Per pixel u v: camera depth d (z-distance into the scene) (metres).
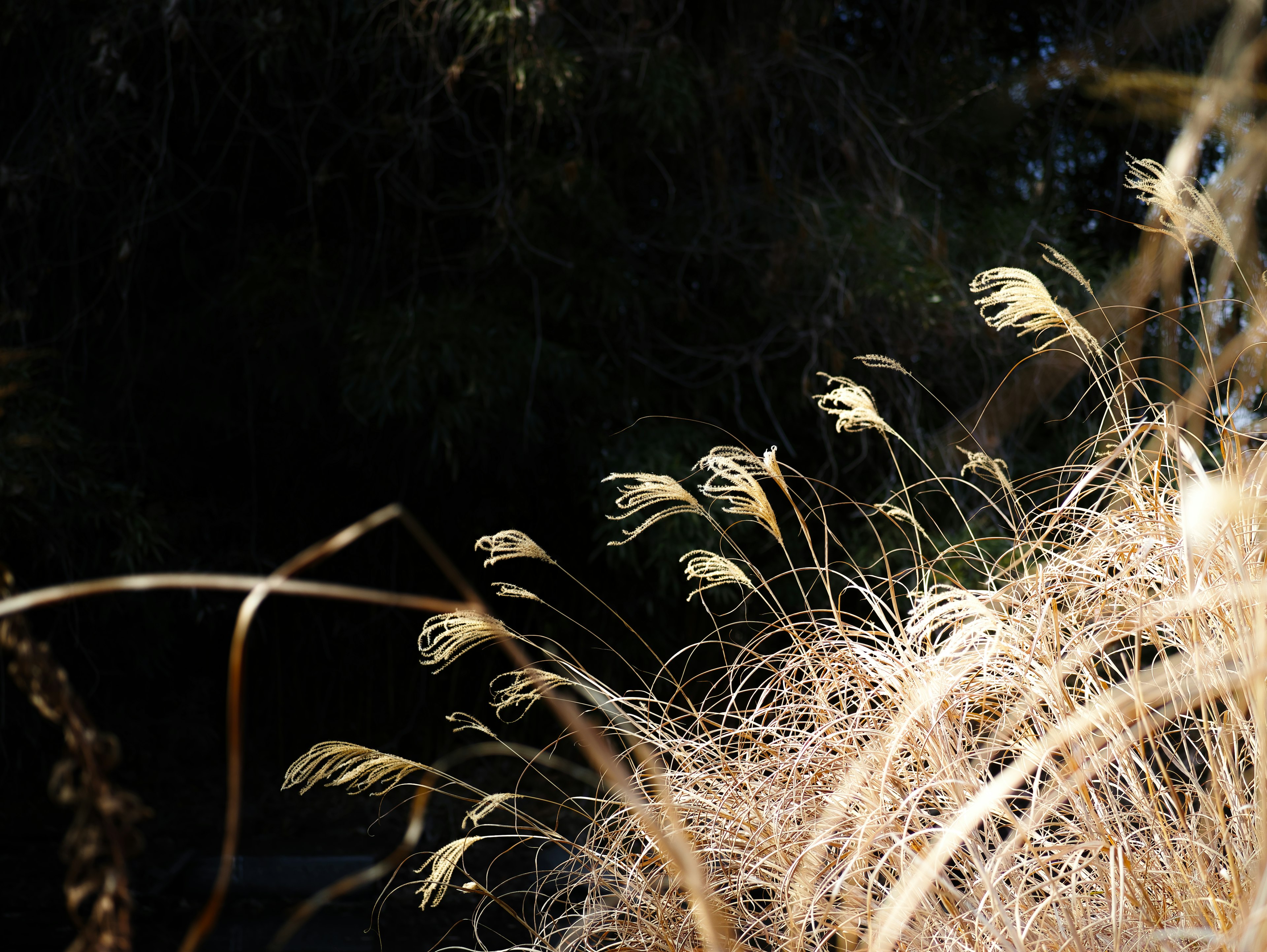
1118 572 2.04
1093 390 6.45
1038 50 7.23
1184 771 1.84
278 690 7.59
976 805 1.34
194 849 5.52
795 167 6.71
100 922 0.74
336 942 4.25
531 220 5.99
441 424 5.77
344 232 6.62
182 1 5.49
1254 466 1.86
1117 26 5.68
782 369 6.63
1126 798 1.89
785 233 6.31
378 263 6.47
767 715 2.36
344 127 6.18
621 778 0.96
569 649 7.25
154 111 5.82
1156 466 1.99
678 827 1.09
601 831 2.16
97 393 6.43
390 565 7.66
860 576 2.18
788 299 6.39
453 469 5.89
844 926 1.60
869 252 6.13
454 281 6.46
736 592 6.52
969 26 7.01
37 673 0.77
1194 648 1.73
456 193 6.10
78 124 5.73
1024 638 1.92
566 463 6.93
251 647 7.68
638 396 6.37
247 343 6.45
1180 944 1.65
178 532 6.94
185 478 7.20
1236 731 1.72
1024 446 6.83
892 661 2.01
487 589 7.53
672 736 2.23
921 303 6.05
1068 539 2.28
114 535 6.57
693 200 6.56
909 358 6.38
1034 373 5.94
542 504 7.36
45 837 5.80
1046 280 6.20
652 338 6.63
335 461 7.25
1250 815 1.71
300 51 5.89
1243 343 1.75
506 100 6.00
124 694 7.56
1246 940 1.25
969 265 6.39
